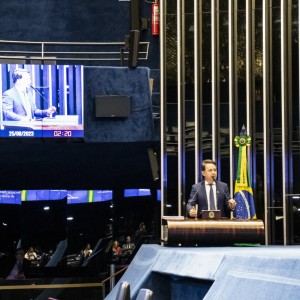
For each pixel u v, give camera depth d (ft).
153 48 49.80
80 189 61.57
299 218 47.32
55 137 45.39
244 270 19.33
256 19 48.01
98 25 50.62
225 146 47.73
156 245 30.73
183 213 47.60
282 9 47.50
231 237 28.32
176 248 27.66
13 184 60.18
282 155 47.32
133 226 60.34
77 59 47.85
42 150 48.03
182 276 23.70
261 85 47.80
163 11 48.44
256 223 28.48
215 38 48.08
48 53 49.78
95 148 48.06
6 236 59.88
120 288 15.07
